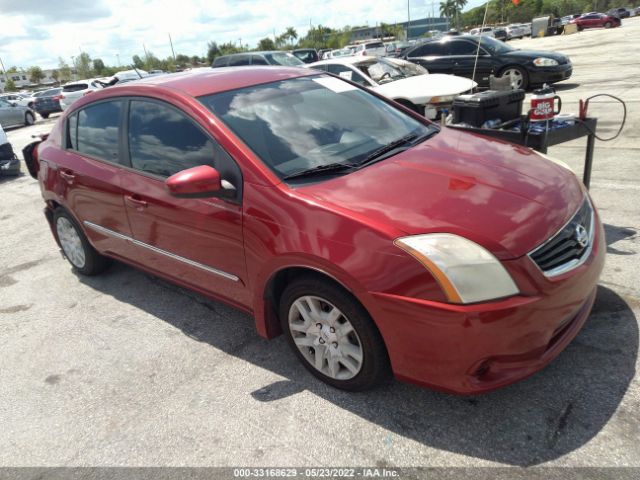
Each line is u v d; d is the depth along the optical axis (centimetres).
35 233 599
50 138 441
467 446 230
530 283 218
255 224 269
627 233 404
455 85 809
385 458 231
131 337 355
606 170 561
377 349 244
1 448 268
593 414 238
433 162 286
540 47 2559
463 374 223
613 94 979
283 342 327
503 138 387
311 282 254
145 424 270
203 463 241
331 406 265
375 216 236
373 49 2681
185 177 263
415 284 219
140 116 343
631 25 3703
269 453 242
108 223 380
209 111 304
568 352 279
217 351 326
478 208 238
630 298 318
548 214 241
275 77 357
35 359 344
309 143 301
